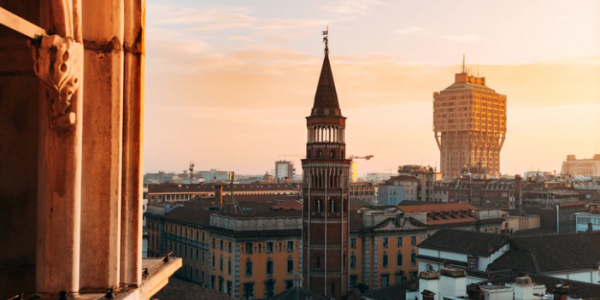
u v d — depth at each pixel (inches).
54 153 407.2
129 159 470.3
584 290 2805.1
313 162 4936.0
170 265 585.3
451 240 4515.3
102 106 447.5
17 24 365.4
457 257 4323.3
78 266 417.4
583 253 4114.2
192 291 1988.2
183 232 6279.5
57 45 389.4
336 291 4894.2
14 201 463.2
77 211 413.7
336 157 4958.2
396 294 3469.5
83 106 444.5
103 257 443.5
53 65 389.4
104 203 445.7
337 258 4921.3
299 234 5418.3
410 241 6003.9
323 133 4950.8
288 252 5388.8
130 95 472.7
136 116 474.0
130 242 467.5
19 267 459.5
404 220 5949.8
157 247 6914.4
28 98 466.9
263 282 5265.8
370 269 5777.6
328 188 4921.3
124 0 468.1
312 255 4931.1
